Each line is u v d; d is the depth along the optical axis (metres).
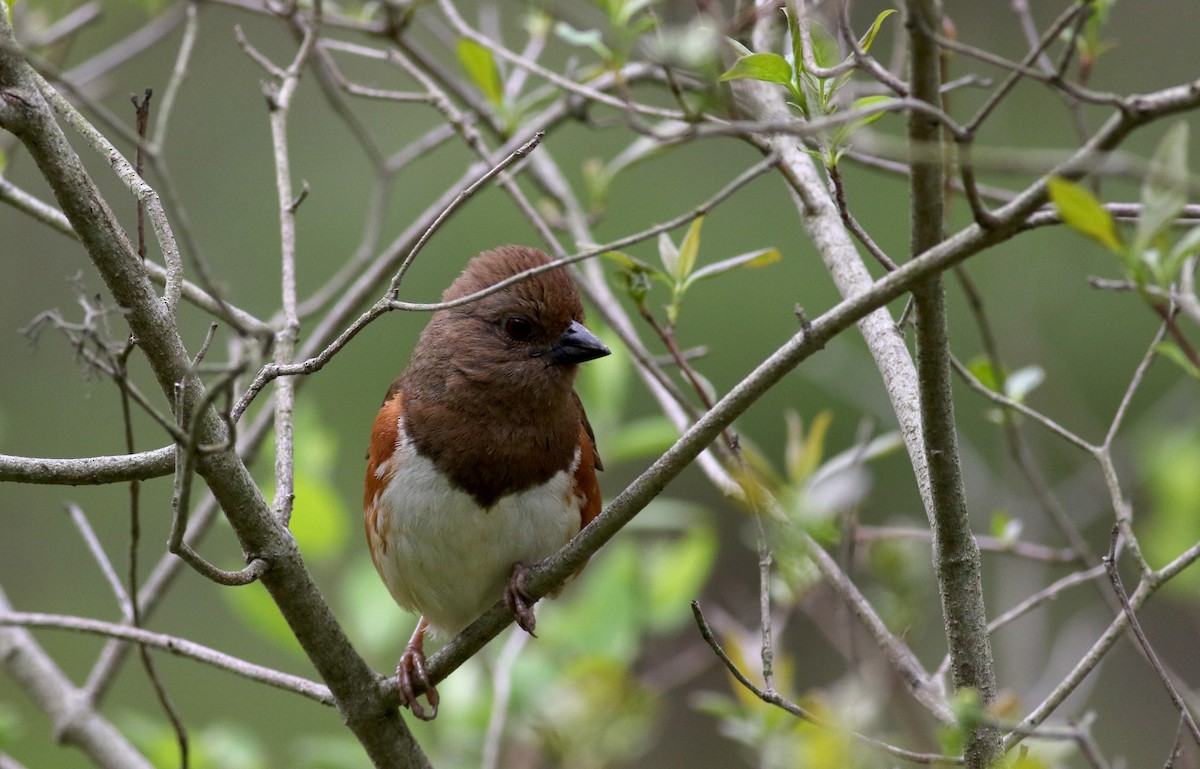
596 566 13.05
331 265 17.19
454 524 7.98
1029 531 11.20
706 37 6.25
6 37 5.26
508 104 9.72
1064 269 13.71
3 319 17.14
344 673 6.63
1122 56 16.17
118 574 17.36
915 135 5.15
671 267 7.68
